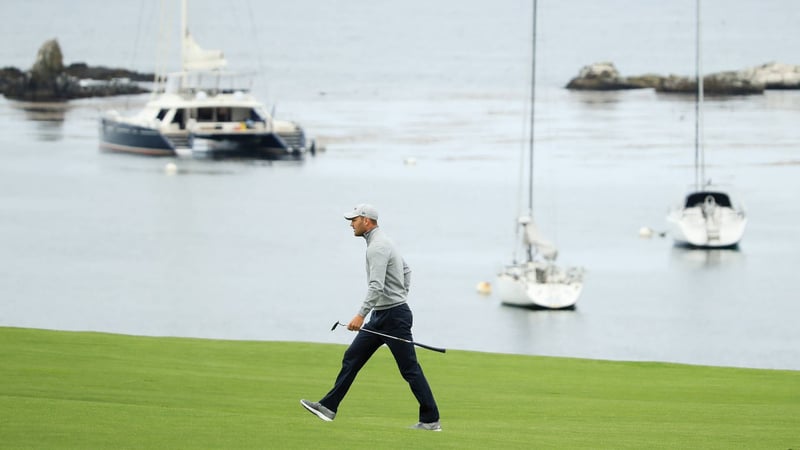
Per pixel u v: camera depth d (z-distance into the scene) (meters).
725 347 129.25
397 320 44.94
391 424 47.16
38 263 176.50
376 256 44.28
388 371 72.19
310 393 59.56
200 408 52.53
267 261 180.50
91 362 67.06
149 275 167.50
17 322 134.88
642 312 148.62
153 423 43.75
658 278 173.62
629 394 64.56
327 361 74.62
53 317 138.00
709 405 59.19
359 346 45.50
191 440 40.66
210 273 169.62
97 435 41.00
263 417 46.47
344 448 40.31
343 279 166.12
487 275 172.62
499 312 147.38
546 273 155.12
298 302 149.38
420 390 45.38
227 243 197.50
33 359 66.69
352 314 142.75
